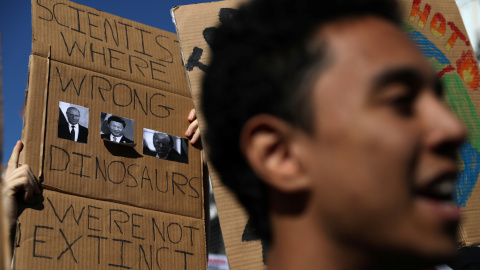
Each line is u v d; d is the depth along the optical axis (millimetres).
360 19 517
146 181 1522
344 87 468
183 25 1389
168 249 1485
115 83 1574
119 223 1442
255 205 561
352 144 450
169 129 1615
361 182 442
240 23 580
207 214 1640
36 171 1382
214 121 581
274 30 536
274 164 496
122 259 1413
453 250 433
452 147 456
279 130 496
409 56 487
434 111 464
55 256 1336
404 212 433
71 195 1408
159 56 1704
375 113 454
